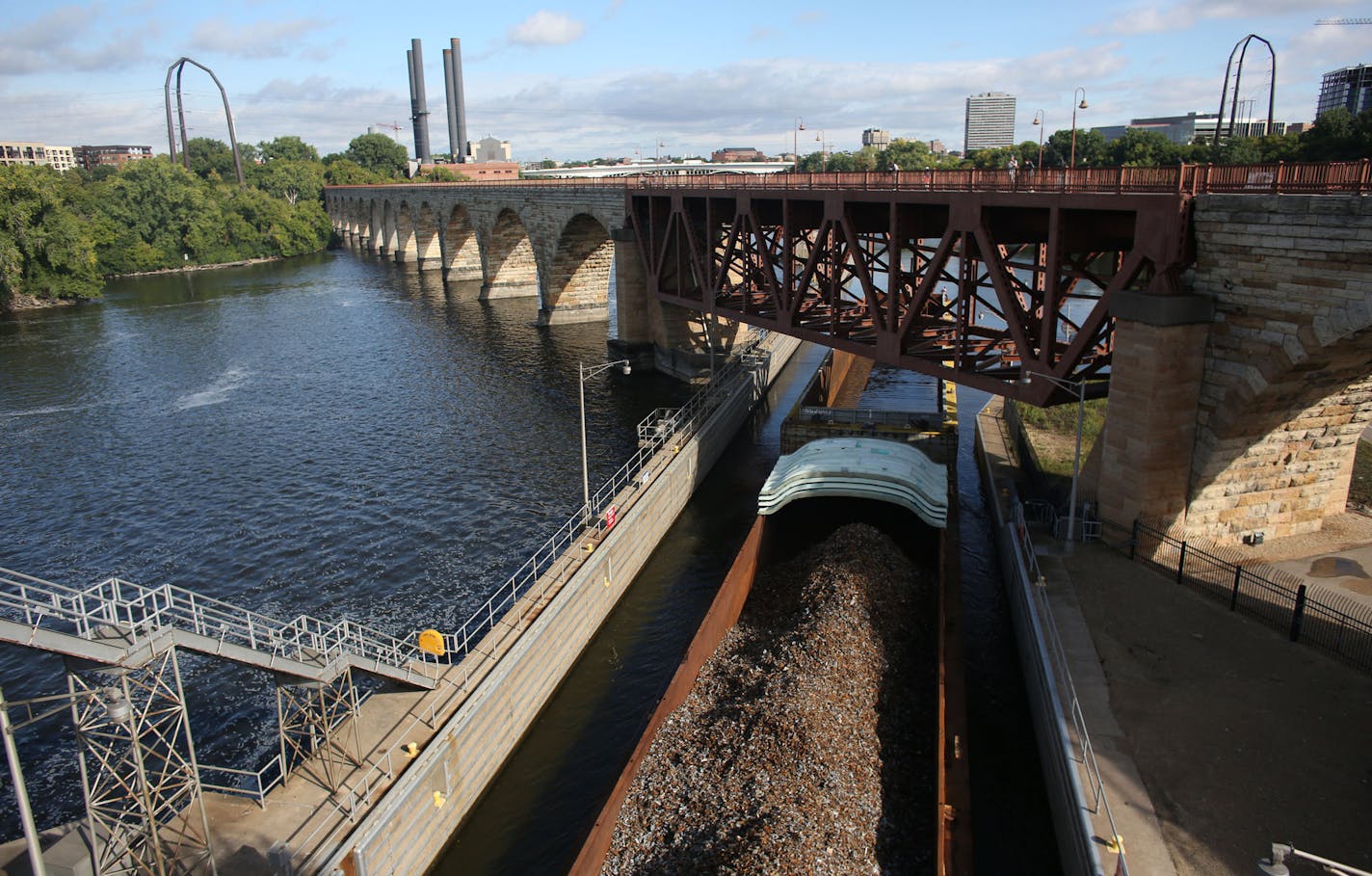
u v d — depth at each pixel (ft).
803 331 155.94
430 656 104.27
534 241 320.70
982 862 75.15
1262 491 100.68
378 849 69.72
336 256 633.61
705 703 89.92
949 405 176.76
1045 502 114.21
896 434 155.33
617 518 126.72
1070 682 73.46
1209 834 61.46
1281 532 104.42
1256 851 59.82
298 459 180.65
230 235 590.96
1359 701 74.59
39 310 378.73
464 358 269.23
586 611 111.75
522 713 94.68
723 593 103.86
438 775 78.23
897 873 69.87
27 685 108.99
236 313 363.15
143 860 64.34
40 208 390.42
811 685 86.99
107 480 170.91
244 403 222.89
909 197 124.06
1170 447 95.40
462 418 206.18
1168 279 92.58
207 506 157.38
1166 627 86.53
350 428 200.34
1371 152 273.75
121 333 320.09
